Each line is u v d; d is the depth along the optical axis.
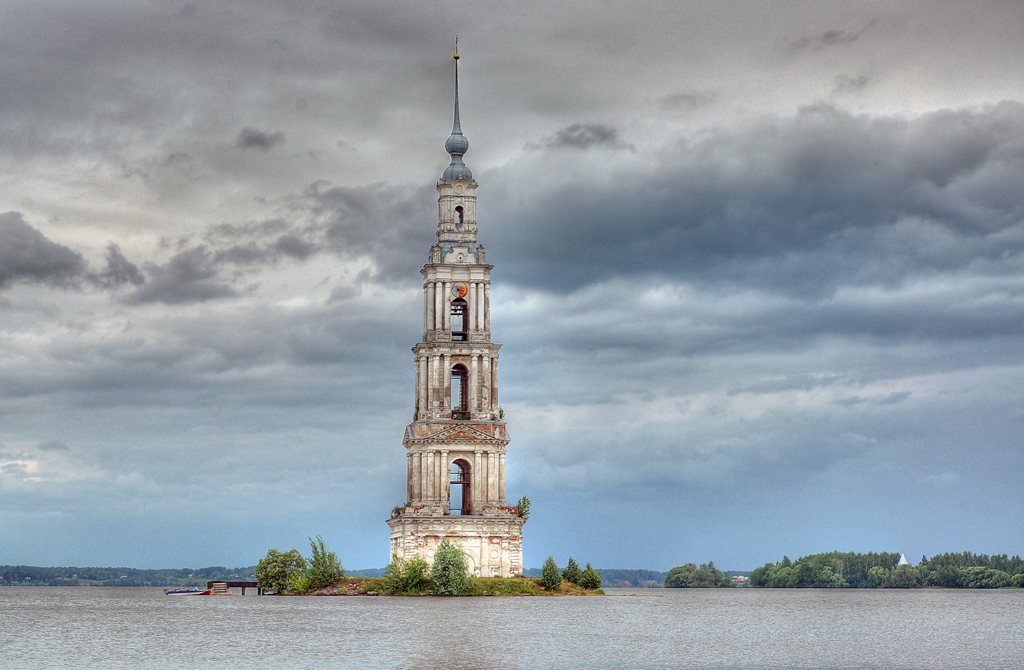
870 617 179.25
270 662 108.06
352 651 115.31
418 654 112.94
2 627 150.50
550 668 104.56
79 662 109.94
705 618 170.00
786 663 109.81
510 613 162.88
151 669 104.38
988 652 120.69
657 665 107.25
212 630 139.25
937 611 198.75
